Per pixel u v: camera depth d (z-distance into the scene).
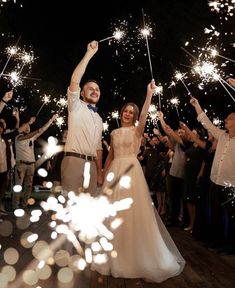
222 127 9.42
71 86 4.56
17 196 8.87
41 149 11.38
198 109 6.01
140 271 4.34
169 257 4.50
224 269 4.85
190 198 7.43
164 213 9.81
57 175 8.92
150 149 10.30
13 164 8.64
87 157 4.64
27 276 4.15
